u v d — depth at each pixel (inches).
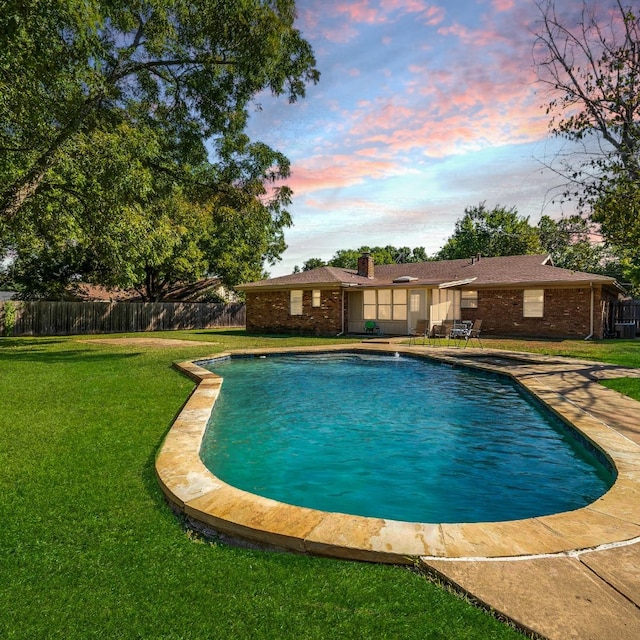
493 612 84.4
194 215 1011.3
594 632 77.9
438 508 164.2
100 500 137.8
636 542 111.8
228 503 131.3
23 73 325.7
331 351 587.2
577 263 467.2
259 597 91.3
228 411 309.9
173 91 544.7
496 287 836.0
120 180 435.5
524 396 342.3
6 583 94.7
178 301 1393.9
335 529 116.2
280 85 524.1
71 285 1203.9
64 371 405.7
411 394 361.7
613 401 278.7
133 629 81.4
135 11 457.4
